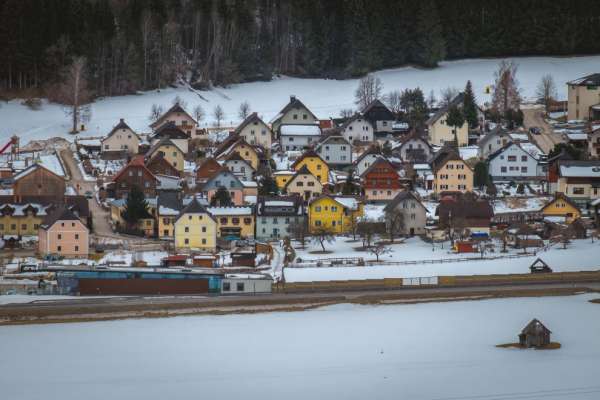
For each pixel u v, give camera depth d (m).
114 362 169.75
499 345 176.12
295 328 185.50
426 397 155.50
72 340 179.38
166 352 174.00
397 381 161.12
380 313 193.88
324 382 160.88
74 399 155.88
